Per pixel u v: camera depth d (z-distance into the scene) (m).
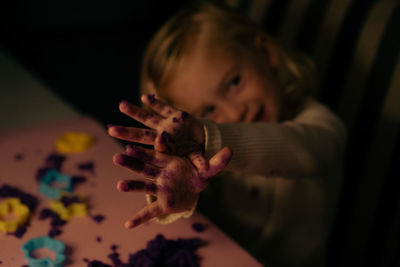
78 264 0.69
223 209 1.15
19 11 2.94
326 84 1.24
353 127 1.17
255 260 0.70
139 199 0.81
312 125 0.96
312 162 0.88
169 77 1.10
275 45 1.19
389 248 1.10
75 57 2.94
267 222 1.10
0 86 1.30
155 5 3.25
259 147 0.79
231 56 1.07
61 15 3.13
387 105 1.10
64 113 1.15
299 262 1.11
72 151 0.95
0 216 0.77
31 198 0.81
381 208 1.11
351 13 1.21
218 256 0.71
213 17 1.14
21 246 0.72
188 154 0.64
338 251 1.21
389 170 1.09
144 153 0.62
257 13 1.48
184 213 0.65
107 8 3.27
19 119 1.12
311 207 1.08
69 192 0.83
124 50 3.06
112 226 0.75
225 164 0.61
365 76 1.15
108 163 0.91
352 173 1.17
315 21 1.29
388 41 1.12
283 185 1.06
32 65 2.81
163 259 0.70
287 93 1.15
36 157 0.93
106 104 2.47
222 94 1.06
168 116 0.67
